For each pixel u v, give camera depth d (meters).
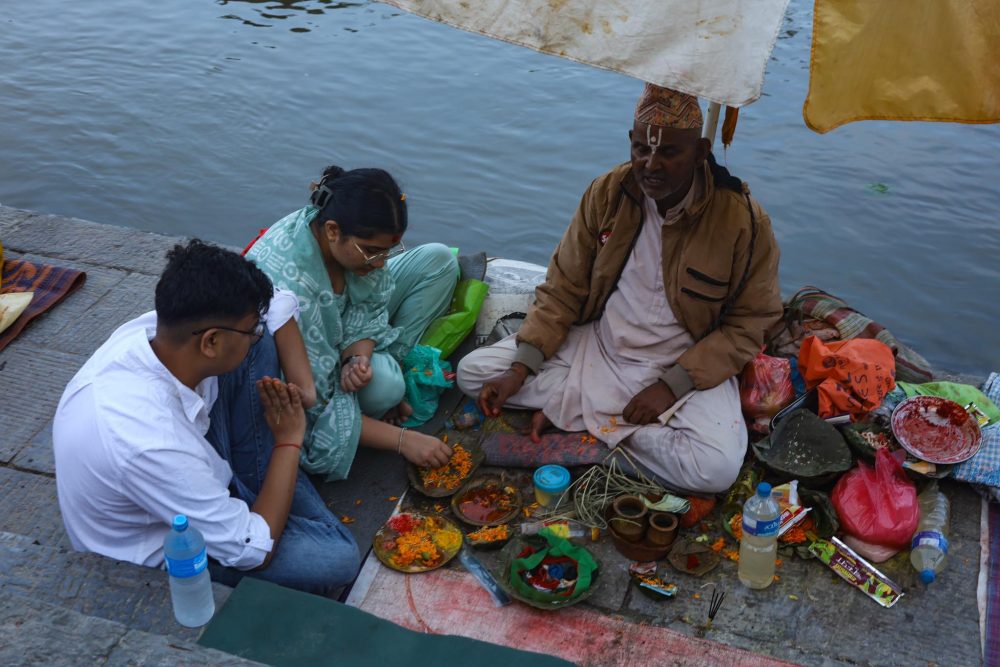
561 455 3.68
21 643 2.38
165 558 2.60
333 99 9.80
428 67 10.57
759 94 2.55
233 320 2.60
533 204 8.23
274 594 2.76
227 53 10.77
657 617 3.12
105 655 2.37
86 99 9.74
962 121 2.67
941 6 2.54
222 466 2.97
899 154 9.09
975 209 8.27
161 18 11.73
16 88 9.88
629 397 3.73
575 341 3.96
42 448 3.69
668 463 3.53
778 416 3.73
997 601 3.19
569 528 3.43
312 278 3.48
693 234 3.57
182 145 9.02
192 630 2.66
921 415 3.64
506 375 3.86
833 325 4.17
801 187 8.51
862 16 2.52
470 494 3.62
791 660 2.98
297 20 11.76
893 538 3.31
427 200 8.24
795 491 3.45
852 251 7.75
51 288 4.57
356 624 2.71
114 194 8.36
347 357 3.76
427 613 3.13
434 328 4.29
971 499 3.58
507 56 10.94
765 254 3.61
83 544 2.84
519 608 3.15
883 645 3.04
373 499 3.57
